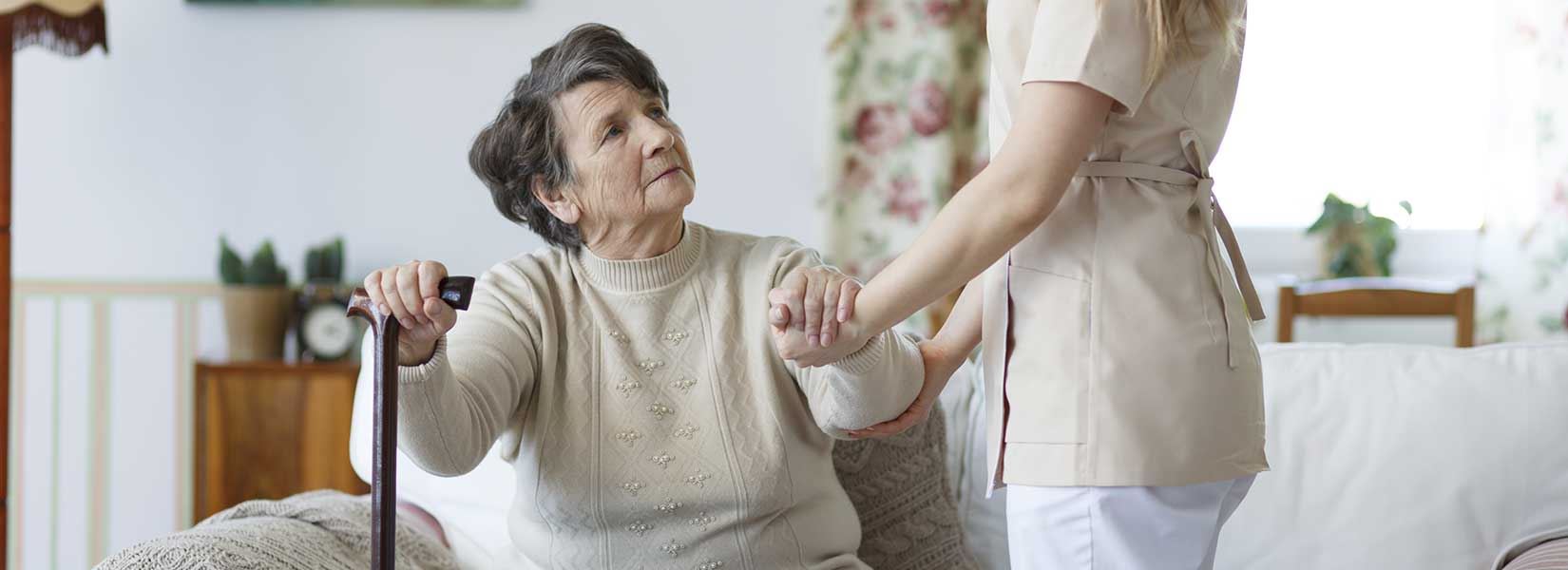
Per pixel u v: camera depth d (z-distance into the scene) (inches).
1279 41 156.0
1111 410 42.7
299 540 57.9
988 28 46.9
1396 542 65.8
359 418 74.4
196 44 140.1
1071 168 41.4
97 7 108.0
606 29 58.3
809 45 144.1
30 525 141.1
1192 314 43.4
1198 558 44.9
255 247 141.3
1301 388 69.7
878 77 141.6
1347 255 148.3
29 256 139.7
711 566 58.1
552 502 58.2
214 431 123.2
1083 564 43.7
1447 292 136.4
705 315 59.4
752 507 58.0
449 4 141.0
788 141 145.1
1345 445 67.8
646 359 58.7
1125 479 42.5
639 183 56.7
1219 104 46.0
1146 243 43.1
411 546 64.1
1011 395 45.3
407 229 142.3
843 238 142.9
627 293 59.3
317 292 128.1
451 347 56.4
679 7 143.4
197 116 140.4
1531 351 69.7
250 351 128.0
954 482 72.6
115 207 140.3
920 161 141.9
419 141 141.9
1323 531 66.6
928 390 55.7
